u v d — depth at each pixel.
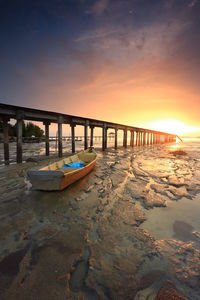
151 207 5.02
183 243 3.35
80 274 2.54
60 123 14.96
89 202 5.31
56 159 13.98
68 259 2.85
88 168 8.24
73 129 18.48
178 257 2.95
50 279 2.44
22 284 2.35
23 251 3.04
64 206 4.99
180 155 18.12
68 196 5.73
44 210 4.73
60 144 15.02
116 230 3.79
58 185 5.71
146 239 3.46
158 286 2.36
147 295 2.21
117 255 2.98
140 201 5.45
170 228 3.90
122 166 11.30
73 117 16.64
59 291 2.25
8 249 3.09
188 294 2.24
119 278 2.48
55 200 5.40
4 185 6.79
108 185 7.04
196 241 3.42
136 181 7.73
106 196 5.83
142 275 2.55
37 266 2.68
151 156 17.20
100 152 20.39
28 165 11.05
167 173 9.44
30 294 2.20
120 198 5.68
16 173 8.81
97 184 7.13
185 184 7.32
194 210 4.86
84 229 3.81
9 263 2.74
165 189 6.67
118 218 4.34
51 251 3.05
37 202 5.24
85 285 2.35
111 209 4.85
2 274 2.51
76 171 6.61
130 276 2.52
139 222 4.16
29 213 4.54
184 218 4.39
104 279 2.46
